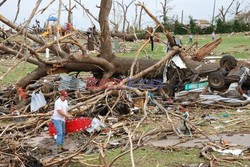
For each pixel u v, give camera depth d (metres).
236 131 12.05
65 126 12.24
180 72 17.39
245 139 11.13
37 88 17.67
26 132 12.96
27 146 11.23
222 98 15.82
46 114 13.49
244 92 17.25
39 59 14.88
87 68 17.94
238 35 55.81
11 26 12.30
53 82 17.36
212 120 13.66
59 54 16.61
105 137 11.84
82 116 13.95
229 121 13.32
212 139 11.20
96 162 9.46
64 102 11.16
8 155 9.38
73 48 27.28
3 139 11.19
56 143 11.27
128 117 14.08
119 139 11.41
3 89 19.64
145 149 10.38
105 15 17.98
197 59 19.17
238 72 16.64
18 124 13.30
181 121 13.33
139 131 12.05
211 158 9.30
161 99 16.73
